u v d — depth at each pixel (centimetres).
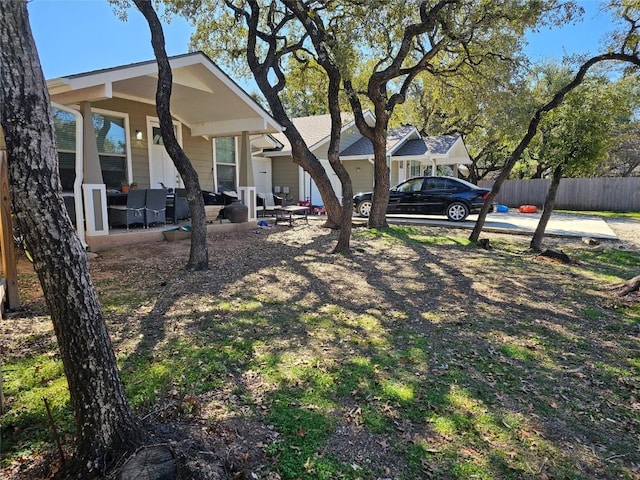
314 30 870
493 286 610
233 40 1100
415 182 1455
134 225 938
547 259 799
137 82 866
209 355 356
